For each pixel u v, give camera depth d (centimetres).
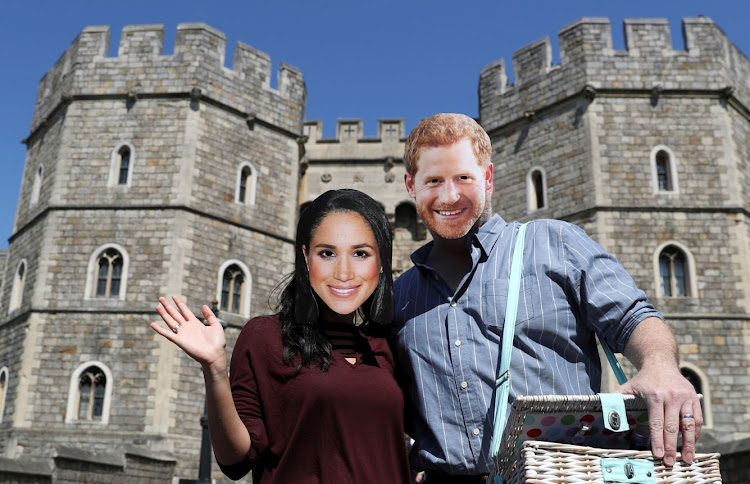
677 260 1866
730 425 1697
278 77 2353
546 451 193
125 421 1791
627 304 237
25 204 2231
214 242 2028
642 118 1978
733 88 1978
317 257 262
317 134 2773
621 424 196
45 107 2305
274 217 2195
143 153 2061
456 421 260
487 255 273
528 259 266
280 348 250
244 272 2069
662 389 196
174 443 1769
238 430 228
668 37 2058
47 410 1830
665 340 219
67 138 2102
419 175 280
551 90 2088
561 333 254
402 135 2731
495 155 2194
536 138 2095
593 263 255
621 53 2033
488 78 2291
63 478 1331
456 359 263
